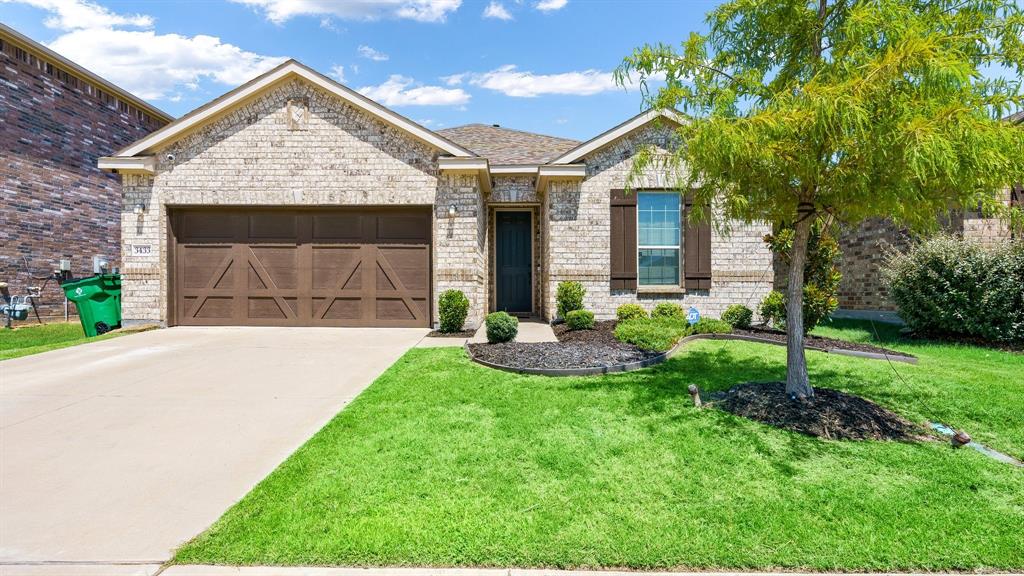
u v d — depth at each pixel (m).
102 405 5.32
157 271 10.61
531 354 7.37
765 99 5.09
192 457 3.99
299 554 2.63
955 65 3.63
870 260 12.94
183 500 3.29
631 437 4.29
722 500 3.21
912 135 3.60
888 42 4.25
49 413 5.05
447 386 5.91
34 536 2.84
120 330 10.21
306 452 3.96
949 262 9.31
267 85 10.39
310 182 10.55
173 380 6.35
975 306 9.03
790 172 4.39
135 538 2.83
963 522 2.95
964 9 4.55
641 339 7.95
